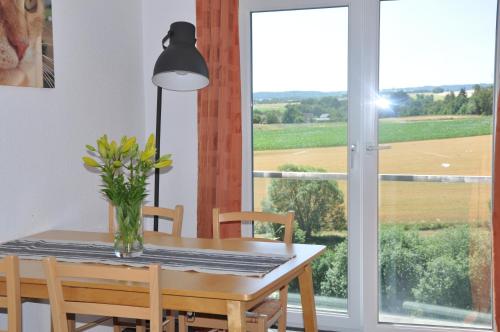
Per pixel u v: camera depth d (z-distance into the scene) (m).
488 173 3.28
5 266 1.99
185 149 3.79
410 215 3.43
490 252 3.31
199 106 3.52
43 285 2.13
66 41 3.12
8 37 2.69
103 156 2.31
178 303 1.99
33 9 2.84
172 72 2.99
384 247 3.49
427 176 3.38
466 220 3.34
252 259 2.36
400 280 3.48
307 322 2.58
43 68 2.92
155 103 3.87
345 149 3.53
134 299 2.03
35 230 2.92
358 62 3.44
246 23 3.62
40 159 2.94
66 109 3.13
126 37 3.67
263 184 3.71
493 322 3.30
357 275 3.55
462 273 3.38
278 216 2.85
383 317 3.53
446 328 3.39
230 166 3.45
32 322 2.94
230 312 1.91
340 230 3.59
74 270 1.90
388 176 3.44
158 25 3.82
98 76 3.40
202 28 3.47
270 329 3.67
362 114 3.44
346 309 3.63
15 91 2.76
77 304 1.93
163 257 2.39
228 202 3.46
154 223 3.60
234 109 3.44
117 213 2.38
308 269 2.55
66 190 3.14
